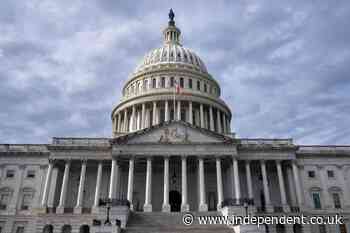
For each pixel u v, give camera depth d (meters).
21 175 64.56
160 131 61.00
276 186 66.56
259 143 65.69
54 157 61.47
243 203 47.34
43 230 54.75
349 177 66.06
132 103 82.19
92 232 34.75
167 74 88.81
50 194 60.22
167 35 110.69
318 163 67.12
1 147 67.19
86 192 63.91
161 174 66.31
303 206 59.59
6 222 60.31
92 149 62.22
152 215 48.50
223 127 84.88
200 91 85.00
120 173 64.81
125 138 59.88
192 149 59.44
